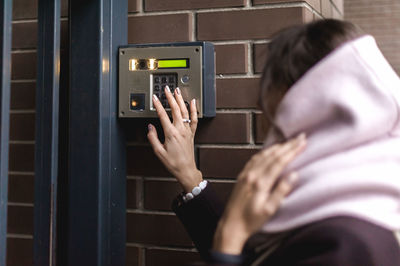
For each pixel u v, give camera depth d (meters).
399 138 0.65
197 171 1.14
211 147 1.24
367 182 0.59
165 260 1.26
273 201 0.62
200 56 1.16
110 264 1.21
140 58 1.20
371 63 0.65
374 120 0.62
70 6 1.20
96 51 1.17
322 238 0.57
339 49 0.66
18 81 1.42
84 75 1.18
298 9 1.18
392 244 0.59
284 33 0.74
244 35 1.22
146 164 1.29
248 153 1.21
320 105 0.64
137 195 1.29
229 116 1.23
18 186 1.42
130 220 1.29
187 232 1.23
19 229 1.42
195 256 1.24
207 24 1.25
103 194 1.18
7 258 1.43
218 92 1.23
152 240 1.28
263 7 1.21
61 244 1.27
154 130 1.16
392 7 5.97
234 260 0.63
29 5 1.41
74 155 1.18
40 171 1.06
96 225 1.16
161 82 1.19
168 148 1.12
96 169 1.16
